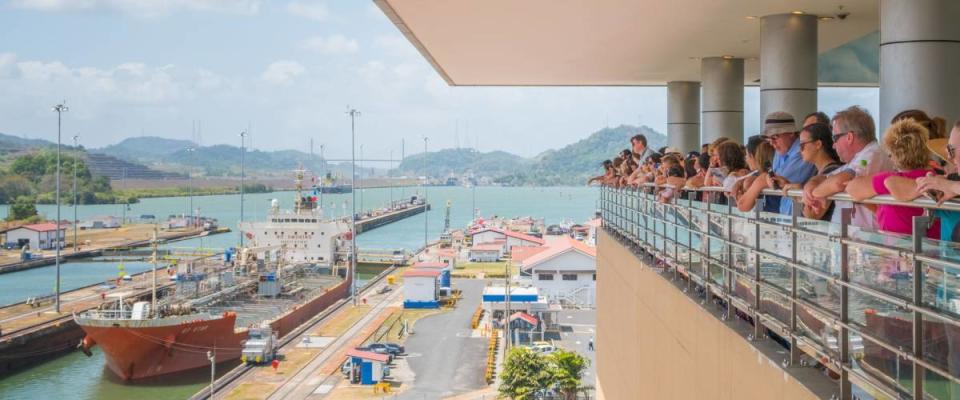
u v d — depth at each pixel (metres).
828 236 4.22
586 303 57.62
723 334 5.98
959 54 8.54
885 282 3.64
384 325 50.16
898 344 3.54
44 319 47.62
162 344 39.03
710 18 13.11
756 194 5.46
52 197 181.88
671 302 8.12
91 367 42.19
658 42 15.42
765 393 5.01
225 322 42.09
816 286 4.45
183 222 129.50
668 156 8.87
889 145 4.14
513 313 48.69
